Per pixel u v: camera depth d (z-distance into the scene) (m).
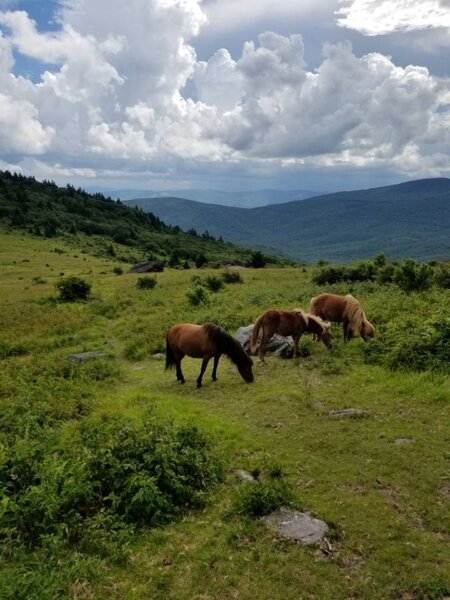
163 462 7.21
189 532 6.37
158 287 44.12
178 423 9.45
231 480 7.68
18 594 4.95
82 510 6.77
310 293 28.97
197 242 194.88
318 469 7.91
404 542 5.95
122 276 61.53
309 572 5.50
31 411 10.88
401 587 5.23
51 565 5.67
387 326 15.41
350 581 5.34
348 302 15.21
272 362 14.74
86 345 20.69
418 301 19.84
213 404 11.86
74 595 5.26
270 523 6.42
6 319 29.53
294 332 14.47
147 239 174.12
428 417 9.68
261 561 5.70
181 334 13.48
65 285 38.34
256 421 10.32
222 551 5.91
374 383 11.91
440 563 5.57
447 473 7.52
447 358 12.30
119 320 27.19
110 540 6.16
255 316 21.61
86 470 7.09
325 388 11.97
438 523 6.31
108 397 13.20
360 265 37.50
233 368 15.14
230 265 84.19
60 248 125.19
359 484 7.38
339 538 6.07
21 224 157.12
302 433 9.40
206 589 5.32
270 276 51.44
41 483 6.68
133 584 5.45
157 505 6.77
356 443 8.75
